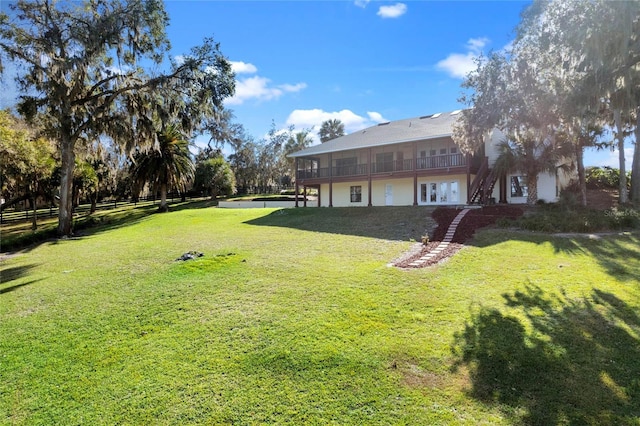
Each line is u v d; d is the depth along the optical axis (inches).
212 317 262.4
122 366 207.2
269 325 244.7
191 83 739.4
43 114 710.5
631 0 324.2
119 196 1860.2
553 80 466.9
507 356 194.9
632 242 395.2
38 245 676.1
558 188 845.2
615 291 269.9
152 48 721.6
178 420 161.5
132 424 160.7
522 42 532.1
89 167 1151.6
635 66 381.4
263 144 2159.2
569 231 469.7
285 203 1397.6
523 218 532.1
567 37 371.2
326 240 526.6
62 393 186.1
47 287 363.6
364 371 188.7
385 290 297.4
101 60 743.7
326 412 161.0
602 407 154.6
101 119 737.6
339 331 231.1
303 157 1138.0
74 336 247.8
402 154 994.7
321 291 302.0
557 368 182.4
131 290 332.8
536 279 307.4
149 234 710.5
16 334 255.4
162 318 267.1
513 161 690.8
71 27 662.5
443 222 573.0
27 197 1014.4
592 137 672.4
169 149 1158.3
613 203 716.7
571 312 241.6
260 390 178.5
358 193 1067.3
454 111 1097.4
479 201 797.9
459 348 205.5
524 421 149.2
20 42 639.1
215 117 816.9
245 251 472.4
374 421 153.8
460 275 328.8
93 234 800.9
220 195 1895.9
